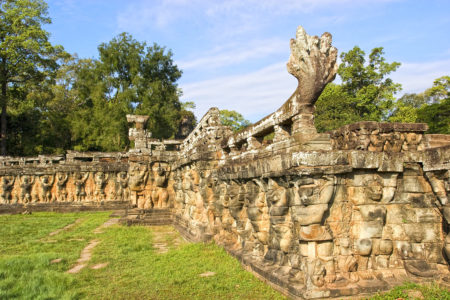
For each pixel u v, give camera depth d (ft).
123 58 131.64
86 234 54.95
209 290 25.61
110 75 131.54
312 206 22.04
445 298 21.21
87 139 132.67
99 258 37.55
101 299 24.95
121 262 35.83
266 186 27.40
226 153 42.70
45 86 132.16
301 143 23.16
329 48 23.53
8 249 43.73
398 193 25.07
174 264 33.86
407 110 96.22
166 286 27.27
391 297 21.56
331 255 22.57
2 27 118.73
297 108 23.68
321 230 22.35
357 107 99.50
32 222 70.08
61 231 58.85
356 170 23.89
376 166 23.68
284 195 25.07
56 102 159.02
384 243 24.06
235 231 36.63
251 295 24.02
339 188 23.50
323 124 85.92
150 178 70.69
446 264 24.04
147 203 69.92
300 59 23.13
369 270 23.86
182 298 24.56
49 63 125.49
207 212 44.04
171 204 70.95
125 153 99.35
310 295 21.21
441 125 83.20
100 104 127.85
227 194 36.35
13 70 120.98
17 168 92.99
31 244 46.65
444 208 22.77
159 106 130.31
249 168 29.81
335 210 23.44
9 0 122.42
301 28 23.34
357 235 23.82
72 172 92.94
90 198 92.84
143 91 128.16
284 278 23.81
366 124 25.85
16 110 136.87
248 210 30.27
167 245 46.01
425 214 25.00
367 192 24.04
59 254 39.60
